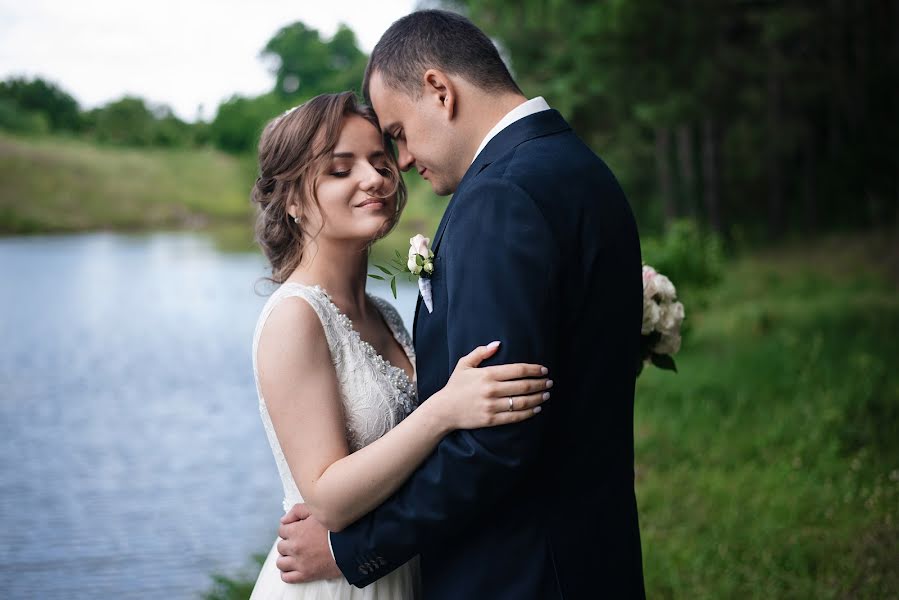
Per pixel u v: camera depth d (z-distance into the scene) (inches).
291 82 3142.2
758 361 323.3
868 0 754.8
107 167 2267.5
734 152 850.1
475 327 70.4
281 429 81.4
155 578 219.0
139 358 551.5
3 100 2849.4
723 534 169.9
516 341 69.3
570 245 72.3
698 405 274.1
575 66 519.8
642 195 837.8
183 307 785.6
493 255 70.6
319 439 80.4
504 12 531.2
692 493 196.4
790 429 235.1
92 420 397.7
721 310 465.1
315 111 85.8
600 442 76.8
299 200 86.8
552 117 78.9
